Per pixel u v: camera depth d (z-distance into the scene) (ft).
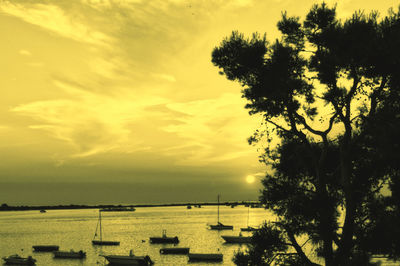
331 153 54.03
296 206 48.80
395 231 40.75
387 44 41.70
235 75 51.08
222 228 532.73
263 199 55.21
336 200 49.39
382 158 42.93
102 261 291.17
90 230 590.14
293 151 54.85
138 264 258.57
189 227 611.47
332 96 47.73
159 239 385.09
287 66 48.34
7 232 577.84
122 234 505.25
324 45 46.60
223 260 273.95
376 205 45.60
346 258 45.24
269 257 51.65
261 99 51.78
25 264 275.80
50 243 414.62
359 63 44.47
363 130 46.16
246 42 49.60
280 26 49.60
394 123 41.22
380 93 45.98
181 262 270.87
